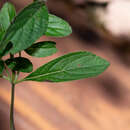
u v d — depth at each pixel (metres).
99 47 2.13
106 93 1.72
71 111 1.47
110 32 2.78
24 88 1.40
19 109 1.29
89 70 0.51
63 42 1.87
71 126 1.39
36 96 1.41
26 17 0.46
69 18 2.27
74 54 0.52
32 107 1.35
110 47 2.27
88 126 1.45
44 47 0.52
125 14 3.03
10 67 0.51
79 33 2.13
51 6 2.26
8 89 1.33
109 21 2.95
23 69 0.52
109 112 1.59
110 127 1.51
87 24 2.41
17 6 1.67
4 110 1.20
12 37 0.46
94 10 2.94
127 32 2.83
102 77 1.82
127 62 2.17
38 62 1.51
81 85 1.66
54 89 1.52
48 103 1.43
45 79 0.52
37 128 1.26
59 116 1.40
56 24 0.51
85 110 1.53
